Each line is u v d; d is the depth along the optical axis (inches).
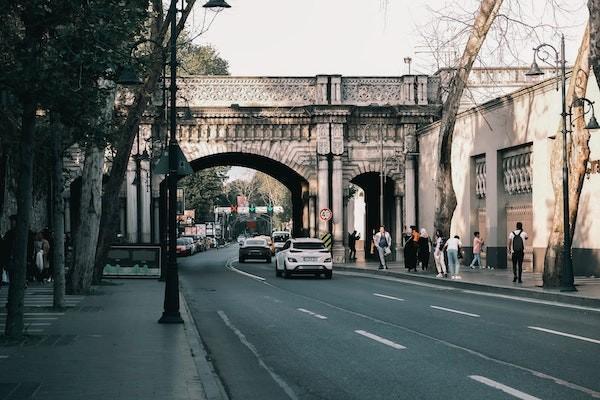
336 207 2231.8
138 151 2175.2
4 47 533.0
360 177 2475.4
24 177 555.2
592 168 1306.6
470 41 1375.5
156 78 1080.2
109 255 1478.8
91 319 730.8
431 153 2107.5
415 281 1450.5
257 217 7450.8
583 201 1337.4
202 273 1801.2
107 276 1476.4
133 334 612.1
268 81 2231.8
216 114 2212.1
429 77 2251.5
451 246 1362.0
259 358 525.3
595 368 463.2
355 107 2231.8
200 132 2220.7
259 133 2241.6
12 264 567.2
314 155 2253.9
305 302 970.7
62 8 503.8
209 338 631.2
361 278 1571.1
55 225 845.8
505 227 1670.8
